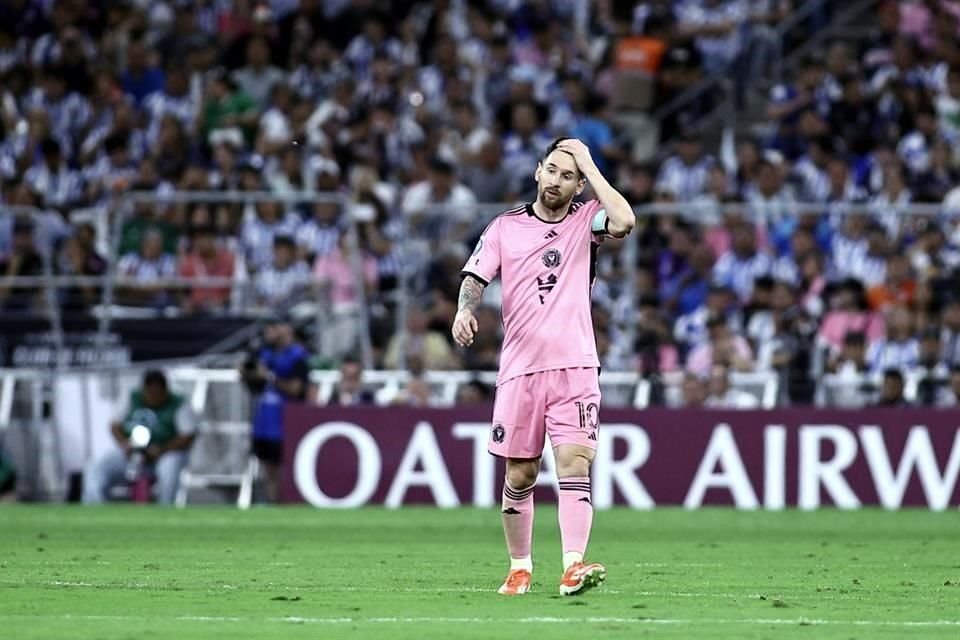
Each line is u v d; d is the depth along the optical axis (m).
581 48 105.50
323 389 75.94
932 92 91.62
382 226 84.38
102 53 107.19
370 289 81.06
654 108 96.69
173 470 72.94
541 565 41.28
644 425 70.38
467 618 28.62
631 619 28.66
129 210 82.00
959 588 35.59
